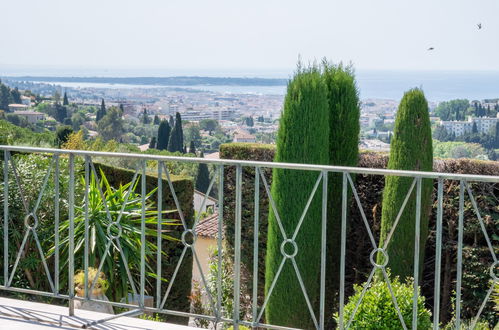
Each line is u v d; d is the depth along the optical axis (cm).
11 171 851
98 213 777
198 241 1596
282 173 845
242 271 1123
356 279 1017
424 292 995
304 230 839
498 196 938
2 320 445
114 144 2792
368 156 1018
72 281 459
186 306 1119
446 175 373
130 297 848
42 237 841
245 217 1122
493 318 916
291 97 849
